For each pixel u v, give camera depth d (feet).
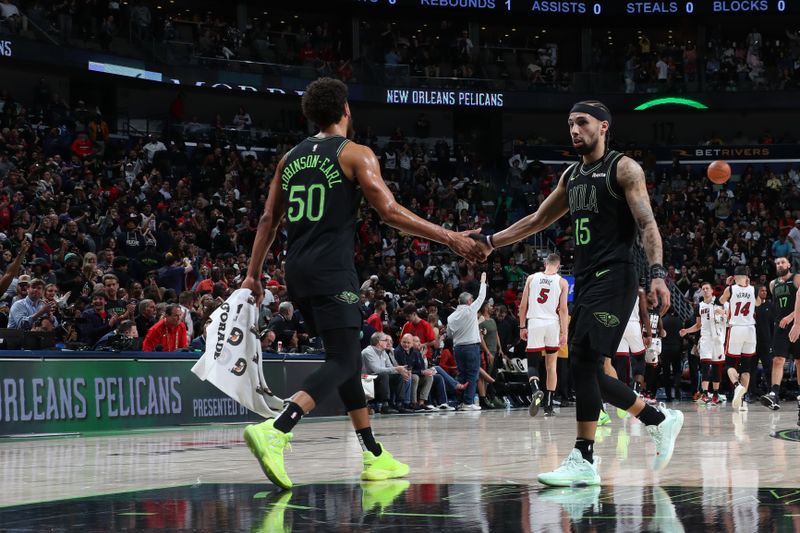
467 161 105.09
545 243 96.84
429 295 67.00
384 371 45.16
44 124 77.71
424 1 107.24
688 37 120.98
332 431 31.35
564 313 39.52
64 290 43.98
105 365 32.63
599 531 9.67
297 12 110.52
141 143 82.84
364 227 78.84
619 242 15.37
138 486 14.85
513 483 14.61
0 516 11.24
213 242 65.26
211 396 37.37
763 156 110.83
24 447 25.05
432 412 46.91
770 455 19.88
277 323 44.14
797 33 118.42
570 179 16.05
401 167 99.14
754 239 95.04
